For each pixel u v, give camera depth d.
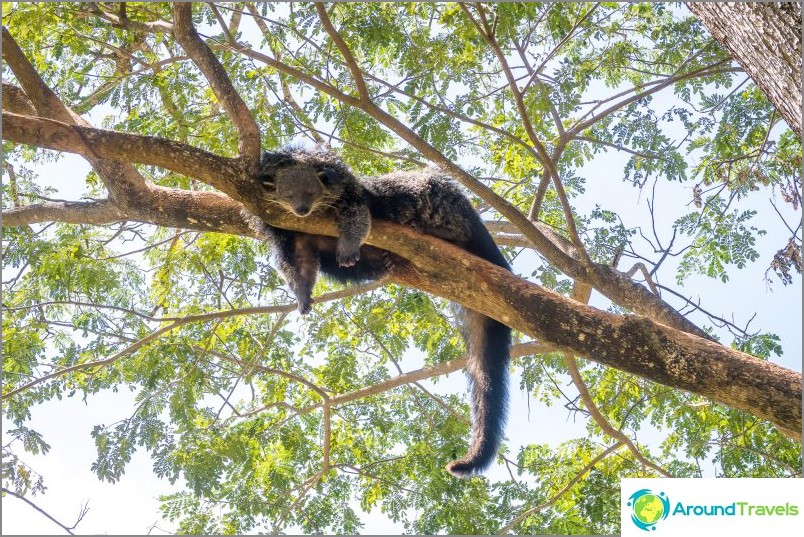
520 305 4.89
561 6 7.52
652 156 8.10
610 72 8.97
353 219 5.55
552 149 9.00
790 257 5.65
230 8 8.60
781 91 3.75
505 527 8.12
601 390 9.08
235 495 8.62
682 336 4.59
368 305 9.62
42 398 8.62
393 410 9.63
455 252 5.18
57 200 6.80
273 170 5.52
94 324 8.76
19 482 7.00
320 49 7.83
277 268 6.20
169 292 8.97
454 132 8.13
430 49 7.96
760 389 4.35
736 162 8.58
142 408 8.09
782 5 3.76
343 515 9.05
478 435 6.11
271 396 9.39
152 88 7.99
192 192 5.71
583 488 8.57
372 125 8.24
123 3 7.63
